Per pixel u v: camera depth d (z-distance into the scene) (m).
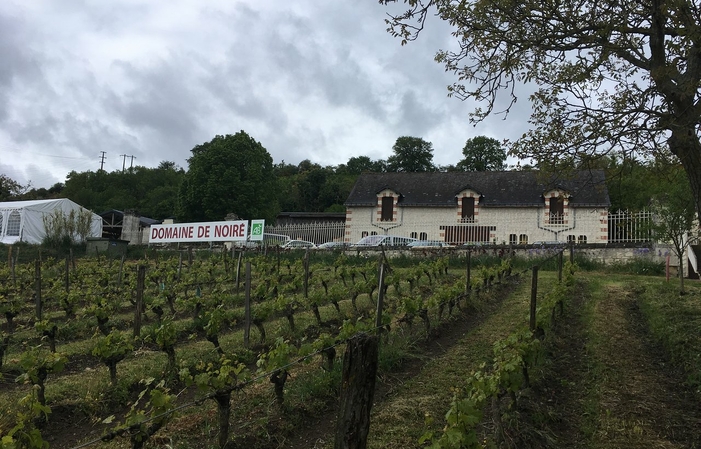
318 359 8.66
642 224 17.11
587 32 8.37
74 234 36.22
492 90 9.39
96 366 9.35
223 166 48.09
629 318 11.95
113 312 14.04
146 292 17.58
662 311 11.48
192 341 10.92
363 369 4.17
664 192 14.98
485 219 37.00
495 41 8.82
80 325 12.57
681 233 14.27
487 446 4.96
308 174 76.50
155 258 28.06
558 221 35.44
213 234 30.56
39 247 33.50
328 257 25.77
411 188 40.69
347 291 14.31
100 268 22.67
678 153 7.40
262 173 51.75
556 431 6.23
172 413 5.21
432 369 8.27
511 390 5.79
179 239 31.75
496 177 39.72
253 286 18.39
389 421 6.32
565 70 8.86
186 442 5.90
